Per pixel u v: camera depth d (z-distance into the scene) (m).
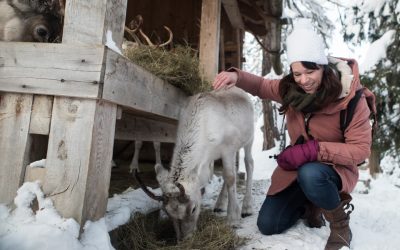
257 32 8.30
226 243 2.68
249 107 3.81
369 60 7.82
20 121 2.21
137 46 3.64
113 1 2.25
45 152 2.41
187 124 3.10
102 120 2.20
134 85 2.54
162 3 7.64
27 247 1.85
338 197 2.72
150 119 4.33
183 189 2.68
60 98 2.16
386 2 8.01
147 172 5.54
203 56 5.04
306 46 2.47
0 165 2.21
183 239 2.74
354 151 2.64
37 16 2.77
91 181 2.13
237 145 3.53
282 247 2.71
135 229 2.65
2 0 2.71
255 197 4.60
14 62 2.20
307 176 2.65
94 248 2.03
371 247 2.91
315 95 2.60
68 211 2.07
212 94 3.44
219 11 5.18
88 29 2.17
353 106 2.66
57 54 2.14
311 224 3.27
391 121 7.66
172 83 3.57
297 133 2.96
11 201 2.17
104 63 2.10
